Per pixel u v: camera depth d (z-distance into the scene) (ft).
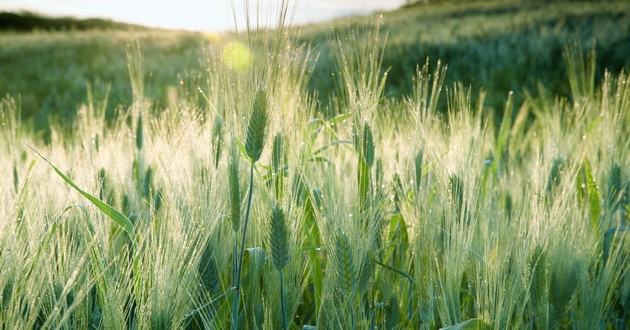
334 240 6.52
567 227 7.93
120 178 10.38
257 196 7.55
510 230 8.02
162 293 5.70
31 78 61.26
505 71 40.47
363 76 7.72
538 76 38.34
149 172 9.83
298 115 8.07
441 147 9.70
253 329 6.81
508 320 6.40
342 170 8.84
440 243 7.61
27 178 6.82
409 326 7.23
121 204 9.46
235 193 6.45
